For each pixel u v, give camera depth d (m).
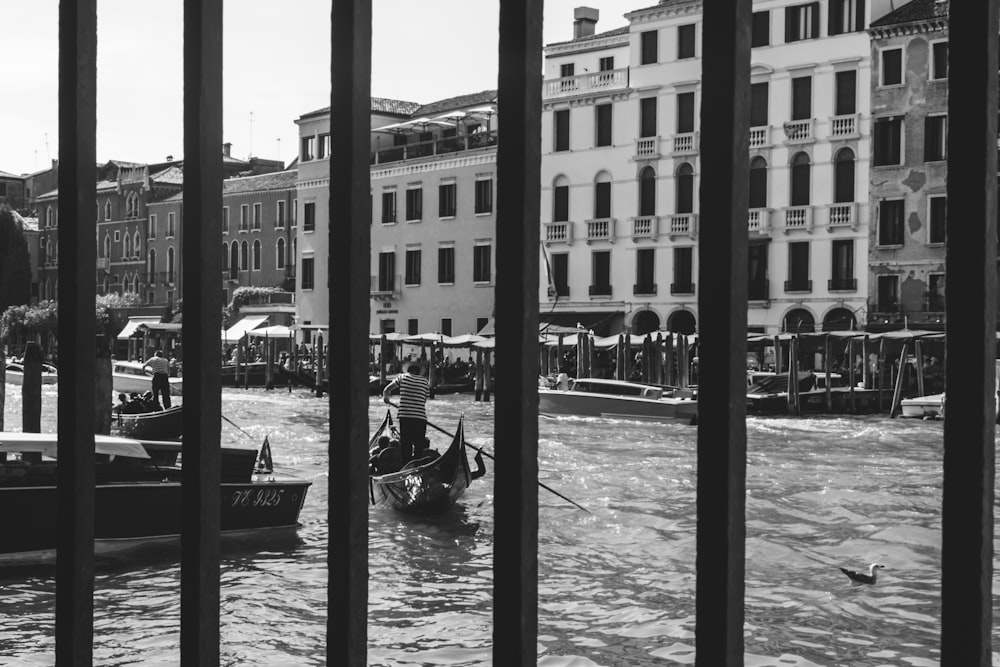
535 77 1.95
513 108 1.94
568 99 47.69
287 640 8.84
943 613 1.78
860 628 9.48
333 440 2.12
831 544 13.19
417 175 54.62
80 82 2.38
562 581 11.16
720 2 1.81
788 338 37.44
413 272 54.91
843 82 41.34
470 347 45.00
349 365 2.11
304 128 60.19
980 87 1.74
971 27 1.74
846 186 41.28
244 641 8.80
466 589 10.73
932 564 12.09
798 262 42.19
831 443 26.31
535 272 1.96
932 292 39.44
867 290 40.62
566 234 47.69
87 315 2.40
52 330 73.38
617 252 46.53
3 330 74.56
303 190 60.09
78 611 2.38
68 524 2.38
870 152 40.53
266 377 54.59
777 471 20.33
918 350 34.66
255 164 85.19
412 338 46.56
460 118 54.66
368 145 2.13
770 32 42.62
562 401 33.75
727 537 1.81
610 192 46.81
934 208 39.50
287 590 10.57
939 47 39.22
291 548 12.54
